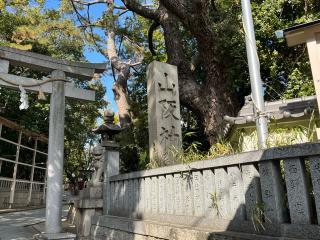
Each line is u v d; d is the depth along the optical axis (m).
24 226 9.24
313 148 2.66
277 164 3.07
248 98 8.09
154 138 7.73
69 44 17.47
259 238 2.95
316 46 4.71
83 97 7.83
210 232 3.48
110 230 6.05
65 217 12.52
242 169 3.39
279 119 6.51
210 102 9.73
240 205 3.39
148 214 5.11
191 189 4.18
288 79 10.51
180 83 10.38
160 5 11.66
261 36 10.59
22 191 16.42
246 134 7.00
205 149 11.83
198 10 8.79
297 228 2.72
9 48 6.97
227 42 10.24
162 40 15.78
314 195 2.67
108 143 7.36
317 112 6.11
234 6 11.35
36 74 16.97
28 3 14.21
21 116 17.62
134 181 5.80
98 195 7.36
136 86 17.22
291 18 10.86
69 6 14.80
